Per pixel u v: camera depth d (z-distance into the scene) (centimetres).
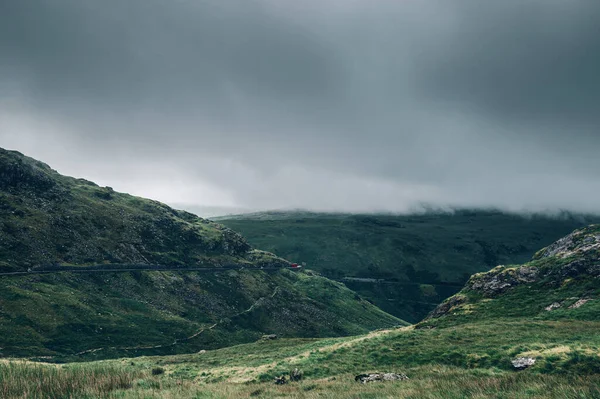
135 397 2016
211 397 2206
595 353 3275
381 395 2145
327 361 4559
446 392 1980
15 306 14175
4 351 11862
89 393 2036
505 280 7488
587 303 5809
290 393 2691
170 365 6406
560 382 2055
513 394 1820
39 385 2073
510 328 4938
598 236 7762
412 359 4203
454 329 5259
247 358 6419
